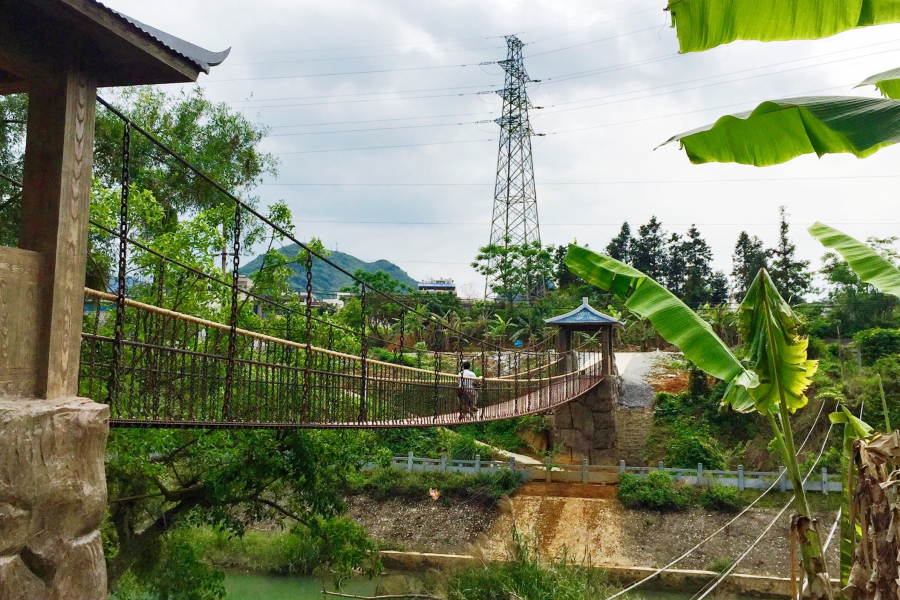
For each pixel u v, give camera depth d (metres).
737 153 3.28
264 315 12.55
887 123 2.47
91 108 2.95
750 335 4.18
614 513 15.36
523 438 20.39
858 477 3.35
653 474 16.03
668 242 42.00
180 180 16.81
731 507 15.14
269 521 15.18
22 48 2.64
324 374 6.21
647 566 13.60
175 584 8.79
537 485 16.86
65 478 2.56
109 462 7.89
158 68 3.05
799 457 16.95
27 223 2.74
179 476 9.82
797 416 18.03
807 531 3.73
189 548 9.18
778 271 31.36
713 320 25.77
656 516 15.16
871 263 4.17
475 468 17.11
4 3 2.54
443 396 10.62
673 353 24.70
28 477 2.39
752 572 13.21
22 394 2.58
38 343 2.66
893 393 16.94
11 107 10.52
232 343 4.67
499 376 14.39
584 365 20.50
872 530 3.15
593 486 16.69
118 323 3.50
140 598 9.85
